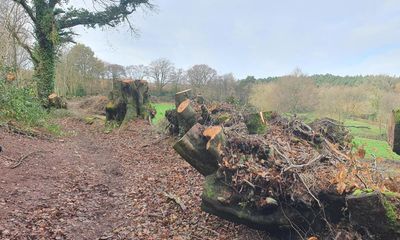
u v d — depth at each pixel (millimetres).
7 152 8914
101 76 49375
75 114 21359
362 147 5539
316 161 4855
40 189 7203
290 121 7324
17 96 12695
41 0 20812
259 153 5160
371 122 20484
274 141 5500
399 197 3592
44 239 5207
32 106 13797
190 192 7488
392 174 4570
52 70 21922
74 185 7934
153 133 15094
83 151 12000
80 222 6031
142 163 10852
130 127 16609
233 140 5336
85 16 22734
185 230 5801
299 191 4402
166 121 15664
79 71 46312
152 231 5848
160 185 8367
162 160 11031
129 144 13914
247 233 5297
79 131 17297
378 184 4094
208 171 5375
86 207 6762
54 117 20125
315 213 4441
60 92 40500
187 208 6664
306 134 6793
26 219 5715
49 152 10305
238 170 4867
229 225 5680
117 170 9875
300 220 4543
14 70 13914
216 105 11000
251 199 4688
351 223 3875
